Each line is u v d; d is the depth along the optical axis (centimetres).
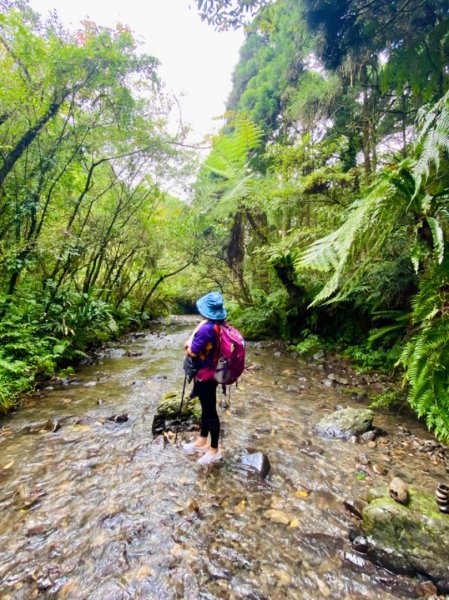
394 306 504
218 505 217
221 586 156
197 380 267
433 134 198
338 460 279
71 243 577
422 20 410
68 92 538
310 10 448
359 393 452
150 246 1077
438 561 160
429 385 232
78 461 269
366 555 175
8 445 296
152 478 246
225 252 1139
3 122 496
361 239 263
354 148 782
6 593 151
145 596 150
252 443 308
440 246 197
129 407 391
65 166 580
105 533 190
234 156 801
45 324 582
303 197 688
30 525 196
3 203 541
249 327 909
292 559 173
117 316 1059
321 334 746
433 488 237
